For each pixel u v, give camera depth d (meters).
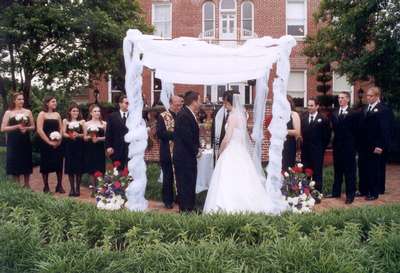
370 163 10.48
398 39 16.52
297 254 4.79
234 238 5.74
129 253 5.12
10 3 17.77
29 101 19.72
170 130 9.52
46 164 10.88
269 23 26.94
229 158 8.47
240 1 26.92
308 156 10.38
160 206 9.79
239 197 8.12
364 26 17.70
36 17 17.39
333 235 5.69
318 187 10.33
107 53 19.38
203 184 10.14
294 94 26.80
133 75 8.57
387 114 10.28
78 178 10.87
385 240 5.30
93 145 10.73
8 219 6.61
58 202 6.90
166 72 8.74
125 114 10.38
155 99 26.92
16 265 5.21
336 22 19.39
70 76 19.97
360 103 20.11
